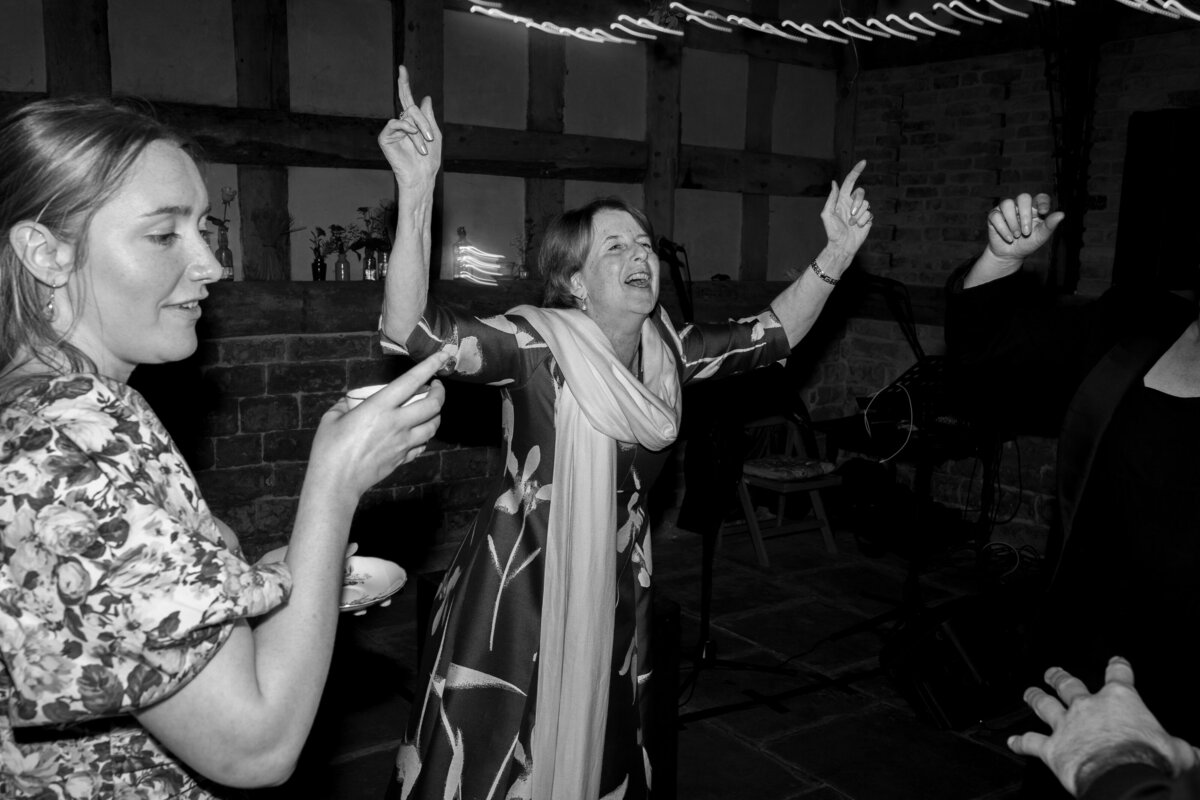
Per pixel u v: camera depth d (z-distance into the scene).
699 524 4.87
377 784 2.98
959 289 1.71
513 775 1.88
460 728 1.88
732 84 5.85
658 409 1.96
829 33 6.07
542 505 1.92
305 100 4.55
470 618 1.91
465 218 5.02
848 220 2.29
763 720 3.49
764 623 4.39
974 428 4.28
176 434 4.25
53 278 0.91
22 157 0.88
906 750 3.30
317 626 0.90
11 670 0.80
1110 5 4.84
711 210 5.88
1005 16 5.27
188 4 4.23
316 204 4.64
